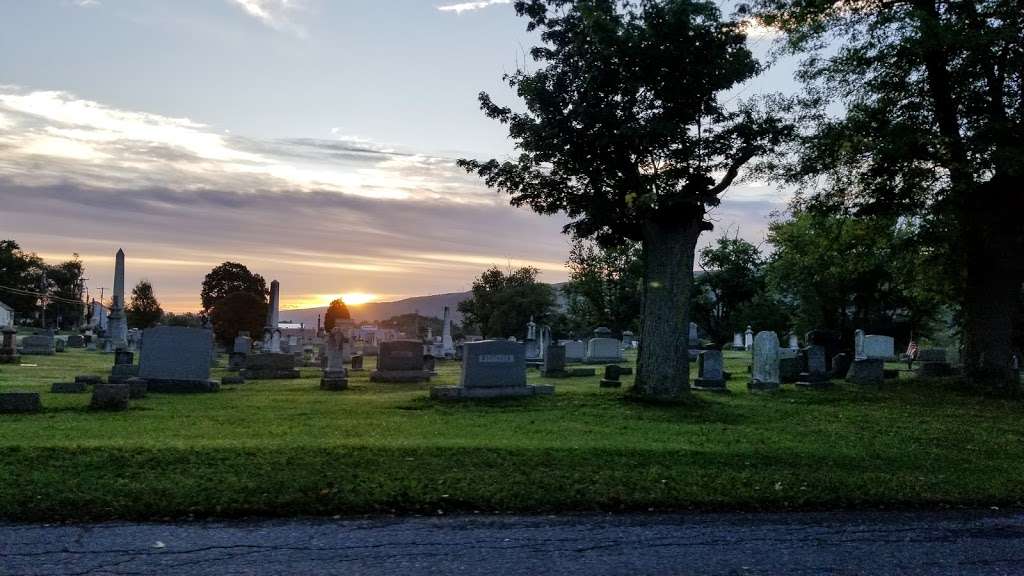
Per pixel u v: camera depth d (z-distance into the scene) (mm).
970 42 16812
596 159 17281
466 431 12609
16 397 13641
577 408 16203
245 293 61438
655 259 17344
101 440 10484
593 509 8711
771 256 51125
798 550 7266
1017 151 16328
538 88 17156
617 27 16062
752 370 21125
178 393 18875
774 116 17609
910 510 8984
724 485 9508
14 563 6473
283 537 7402
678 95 16531
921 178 19547
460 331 101000
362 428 12695
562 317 81625
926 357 33812
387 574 6395
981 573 6664
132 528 7578
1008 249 20047
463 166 18516
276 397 18359
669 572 6543
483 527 7898
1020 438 13242
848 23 20391
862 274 40156
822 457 10953
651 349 17266
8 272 104875
